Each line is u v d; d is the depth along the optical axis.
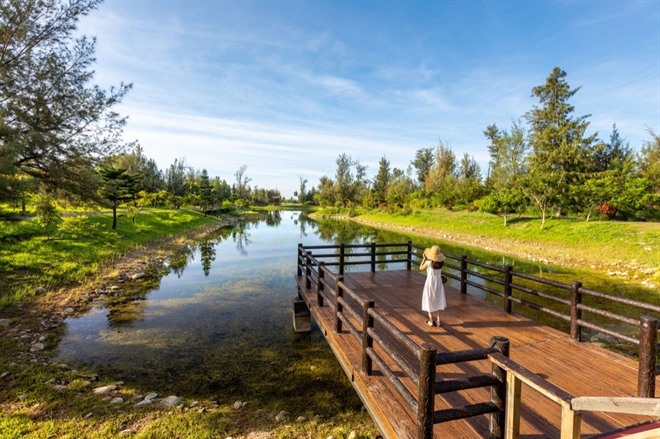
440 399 3.61
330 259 18.88
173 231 28.25
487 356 2.60
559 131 26.55
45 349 6.81
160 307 9.79
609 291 11.17
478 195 35.47
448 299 7.36
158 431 4.26
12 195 9.22
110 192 20.66
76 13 11.16
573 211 25.91
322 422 4.62
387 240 25.62
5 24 9.98
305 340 7.52
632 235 16.75
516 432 2.45
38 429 4.17
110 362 6.38
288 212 75.50
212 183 62.09
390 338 5.23
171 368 6.19
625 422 3.11
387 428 3.16
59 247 15.07
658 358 6.52
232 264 16.66
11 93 9.96
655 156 26.66
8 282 10.67
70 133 11.48
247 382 5.73
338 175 64.19
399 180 53.81
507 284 6.34
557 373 4.07
